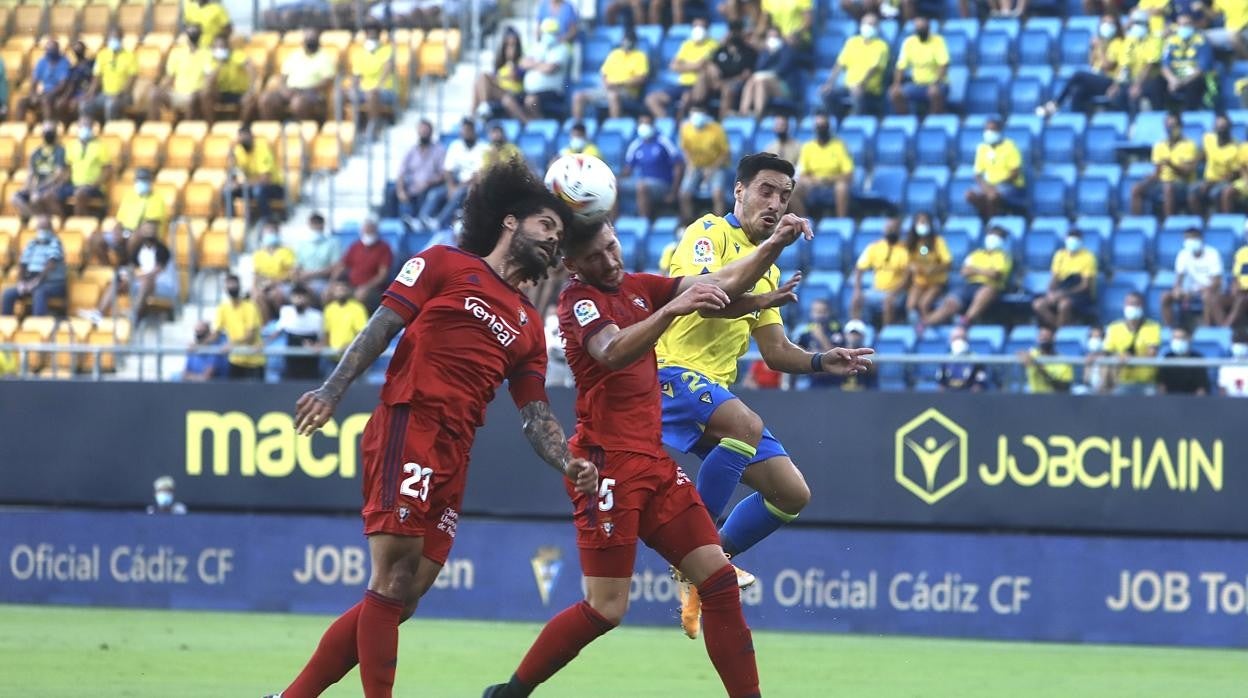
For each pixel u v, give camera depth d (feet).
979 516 92.27
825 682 69.10
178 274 130.41
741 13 141.08
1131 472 90.38
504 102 139.13
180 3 162.09
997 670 74.95
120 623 91.50
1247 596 87.86
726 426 53.01
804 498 54.70
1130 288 115.55
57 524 102.83
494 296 45.50
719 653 47.19
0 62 151.74
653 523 47.42
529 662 47.85
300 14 156.15
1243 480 88.94
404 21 152.15
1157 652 85.20
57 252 128.26
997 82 134.72
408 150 133.39
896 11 140.56
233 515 100.58
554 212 45.88
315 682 46.88
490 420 98.84
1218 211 119.85
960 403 92.58
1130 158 127.65
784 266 123.03
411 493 44.65
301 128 142.00
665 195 127.24
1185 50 129.49
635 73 137.49
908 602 92.73
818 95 136.67
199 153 144.05
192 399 101.91
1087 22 137.49
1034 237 120.16
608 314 46.62
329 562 99.09
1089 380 93.50
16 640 81.61
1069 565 90.63
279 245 126.62
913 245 113.70
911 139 130.62
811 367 53.72
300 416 43.73
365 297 117.60
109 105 148.66
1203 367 92.43
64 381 103.71
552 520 100.68
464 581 98.22
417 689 64.75
